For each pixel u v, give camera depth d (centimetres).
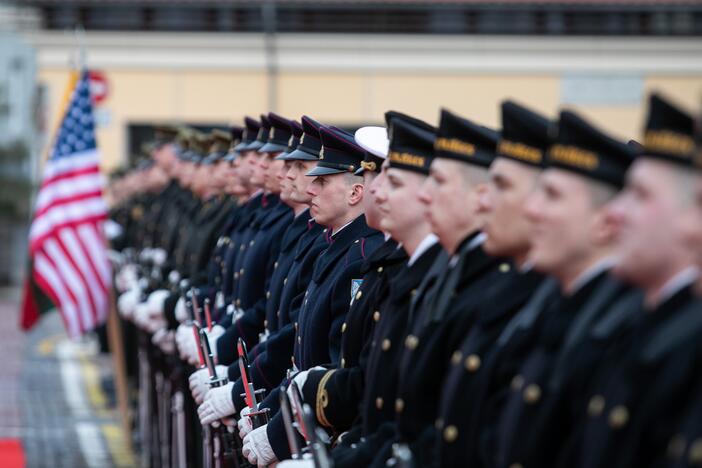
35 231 2306
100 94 4034
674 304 622
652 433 620
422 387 855
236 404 1270
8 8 5419
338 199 1206
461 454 793
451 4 5238
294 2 5353
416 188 926
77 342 4003
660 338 620
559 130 712
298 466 946
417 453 840
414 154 930
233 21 5391
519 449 726
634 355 637
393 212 934
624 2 5150
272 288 1394
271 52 5344
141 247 2762
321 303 1182
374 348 952
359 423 1016
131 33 5350
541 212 713
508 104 777
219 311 1658
